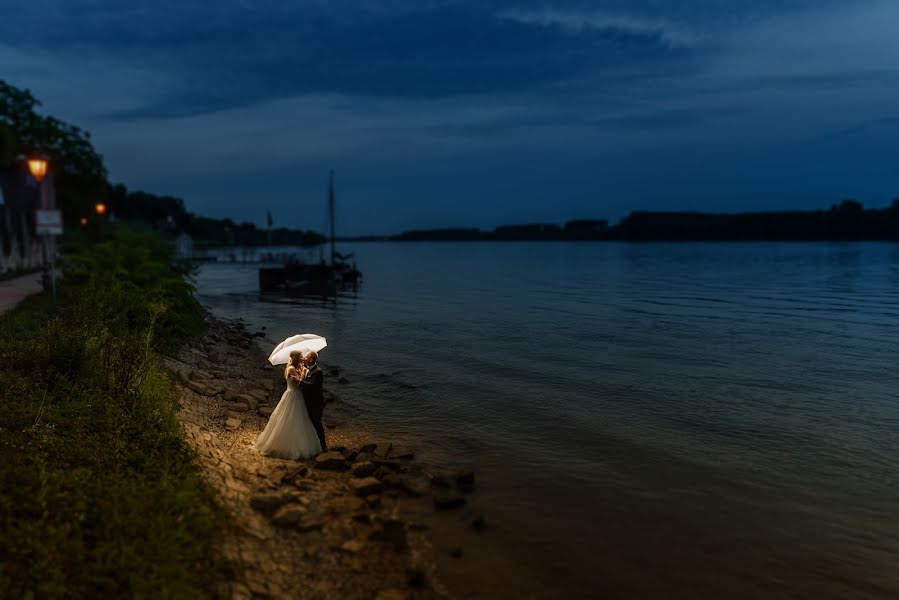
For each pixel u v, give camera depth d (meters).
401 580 5.33
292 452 7.85
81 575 4.26
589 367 15.48
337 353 17.27
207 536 5.11
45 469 5.55
